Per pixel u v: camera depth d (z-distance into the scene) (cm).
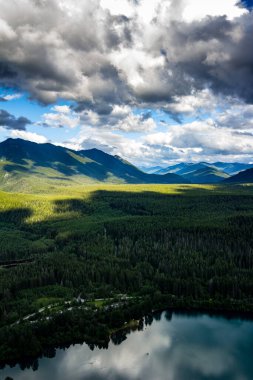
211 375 19088
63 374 19262
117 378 18862
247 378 18925
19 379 18875
